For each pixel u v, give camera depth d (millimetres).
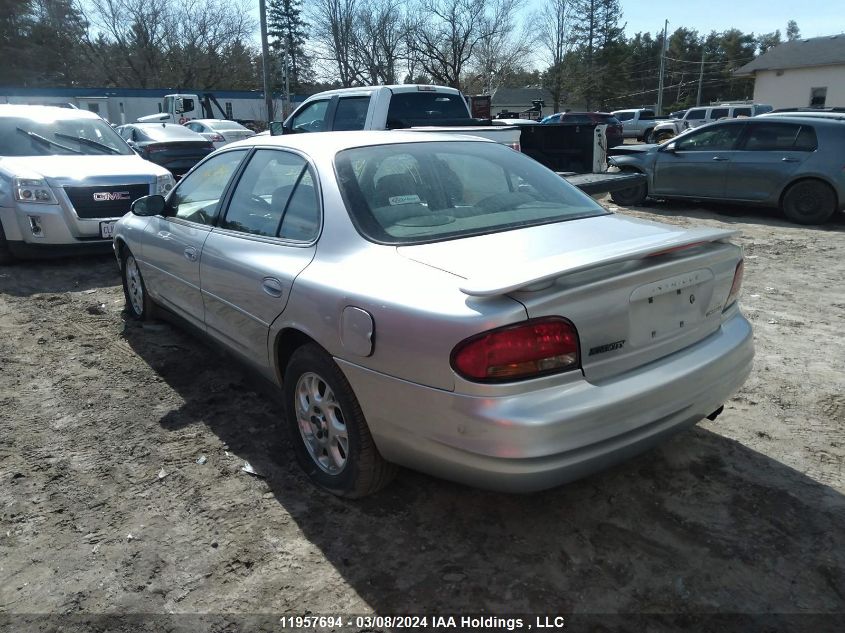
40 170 7359
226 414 3939
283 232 3295
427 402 2408
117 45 52531
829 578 2488
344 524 2877
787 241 8781
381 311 2520
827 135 9672
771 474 3170
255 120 44000
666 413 2574
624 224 3148
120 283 7008
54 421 3883
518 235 2889
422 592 2473
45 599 2484
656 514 2889
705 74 89375
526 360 2258
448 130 7168
